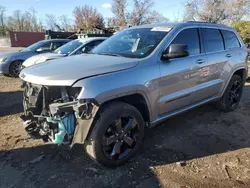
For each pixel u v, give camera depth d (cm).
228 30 512
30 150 360
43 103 296
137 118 326
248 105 586
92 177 301
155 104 346
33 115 312
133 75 313
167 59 358
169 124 458
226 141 396
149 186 286
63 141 285
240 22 2589
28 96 319
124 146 327
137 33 407
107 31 2861
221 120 484
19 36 4712
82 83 275
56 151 356
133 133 332
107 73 296
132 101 336
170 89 364
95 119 291
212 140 399
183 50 344
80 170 314
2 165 323
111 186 286
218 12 3084
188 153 357
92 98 274
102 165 310
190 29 412
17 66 958
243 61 529
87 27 4819
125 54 363
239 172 314
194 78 404
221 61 463
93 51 413
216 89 469
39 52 991
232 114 519
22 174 306
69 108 278
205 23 454
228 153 359
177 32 385
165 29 390
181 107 399
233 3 2977
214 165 328
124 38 410
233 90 532
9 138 398
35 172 310
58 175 304
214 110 536
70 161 333
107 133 304
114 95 291
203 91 433
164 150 364
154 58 344
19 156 345
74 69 298
